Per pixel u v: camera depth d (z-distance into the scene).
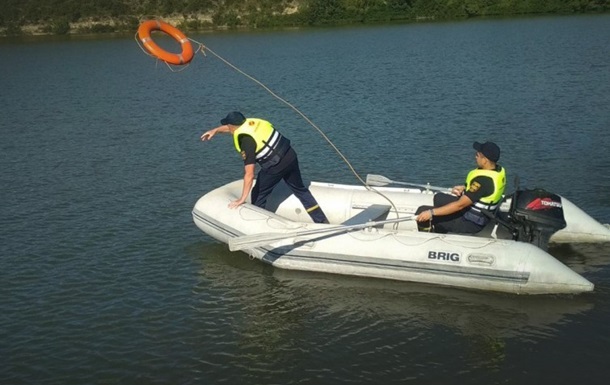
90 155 13.41
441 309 6.79
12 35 44.44
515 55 25.66
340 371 5.86
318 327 6.56
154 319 6.77
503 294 6.98
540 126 14.01
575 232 7.91
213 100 19.39
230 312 6.88
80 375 5.89
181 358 6.11
